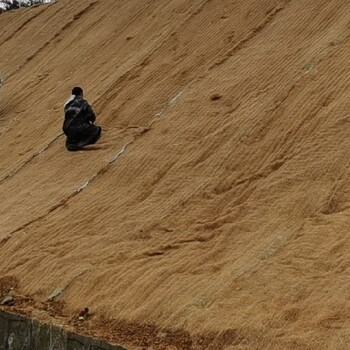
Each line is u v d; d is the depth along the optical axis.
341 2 15.38
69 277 9.69
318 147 10.96
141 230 10.50
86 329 8.34
